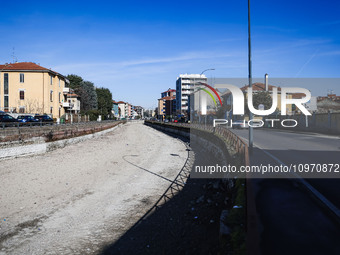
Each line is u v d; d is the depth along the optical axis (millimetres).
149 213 10375
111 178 16094
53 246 7895
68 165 19203
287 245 4484
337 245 4477
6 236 8523
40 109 52344
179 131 46188
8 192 12812
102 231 8891
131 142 37344
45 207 11109
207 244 7242
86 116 67625
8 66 52594
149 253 7344
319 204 6504
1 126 21672
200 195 12125
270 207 6293
